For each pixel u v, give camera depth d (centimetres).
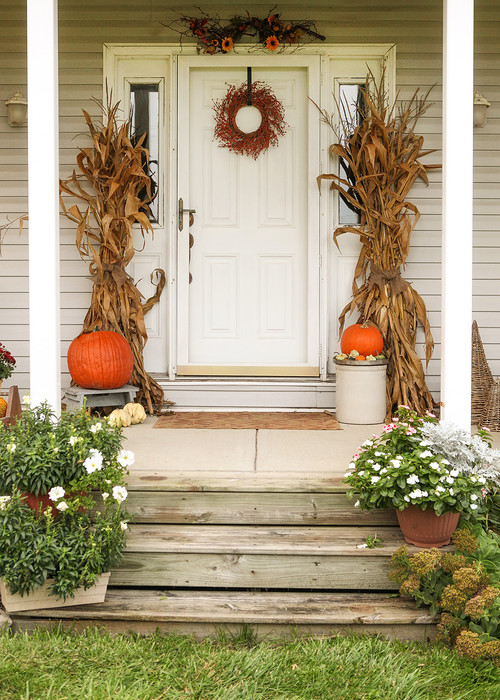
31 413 330
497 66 526
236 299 546
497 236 533
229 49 518
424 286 535
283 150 541
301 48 528
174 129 532
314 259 535
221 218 543
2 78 528
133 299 512
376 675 267
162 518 343
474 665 276
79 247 496
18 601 301
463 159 343
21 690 256
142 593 319
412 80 528
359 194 524
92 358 469
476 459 321
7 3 524
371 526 342
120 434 327
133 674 267
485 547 305
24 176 530
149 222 515
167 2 525
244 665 272
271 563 319
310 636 299
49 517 297
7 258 533
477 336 508
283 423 483
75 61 527
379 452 323
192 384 529
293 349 545
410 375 498
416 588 295
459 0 338
